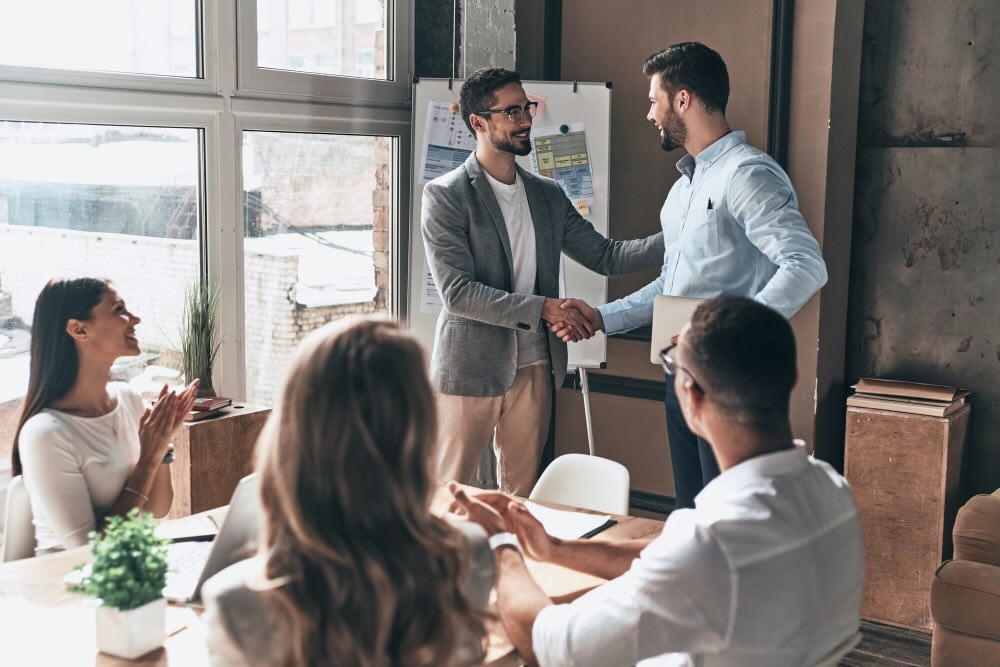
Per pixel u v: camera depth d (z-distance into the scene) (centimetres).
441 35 423
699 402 151
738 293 326
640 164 422
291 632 114
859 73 387
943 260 384
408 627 117
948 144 378
